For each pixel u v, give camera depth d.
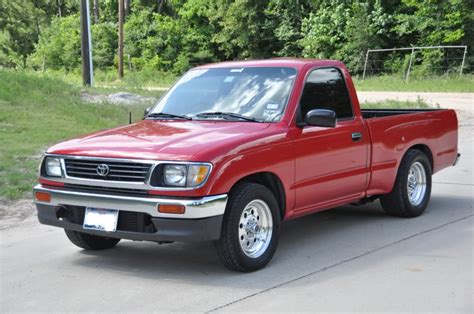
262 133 5.88
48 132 13.92
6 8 52.28
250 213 5.76
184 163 5.31
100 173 5.59
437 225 7.47
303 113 6.38
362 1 43.97
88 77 24.97
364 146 7.00
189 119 6.52
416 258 6.13
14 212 8.47
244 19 49.88
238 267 5.64
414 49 40.22
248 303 4.99
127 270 5.94
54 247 6.82
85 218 5.68
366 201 7.75
